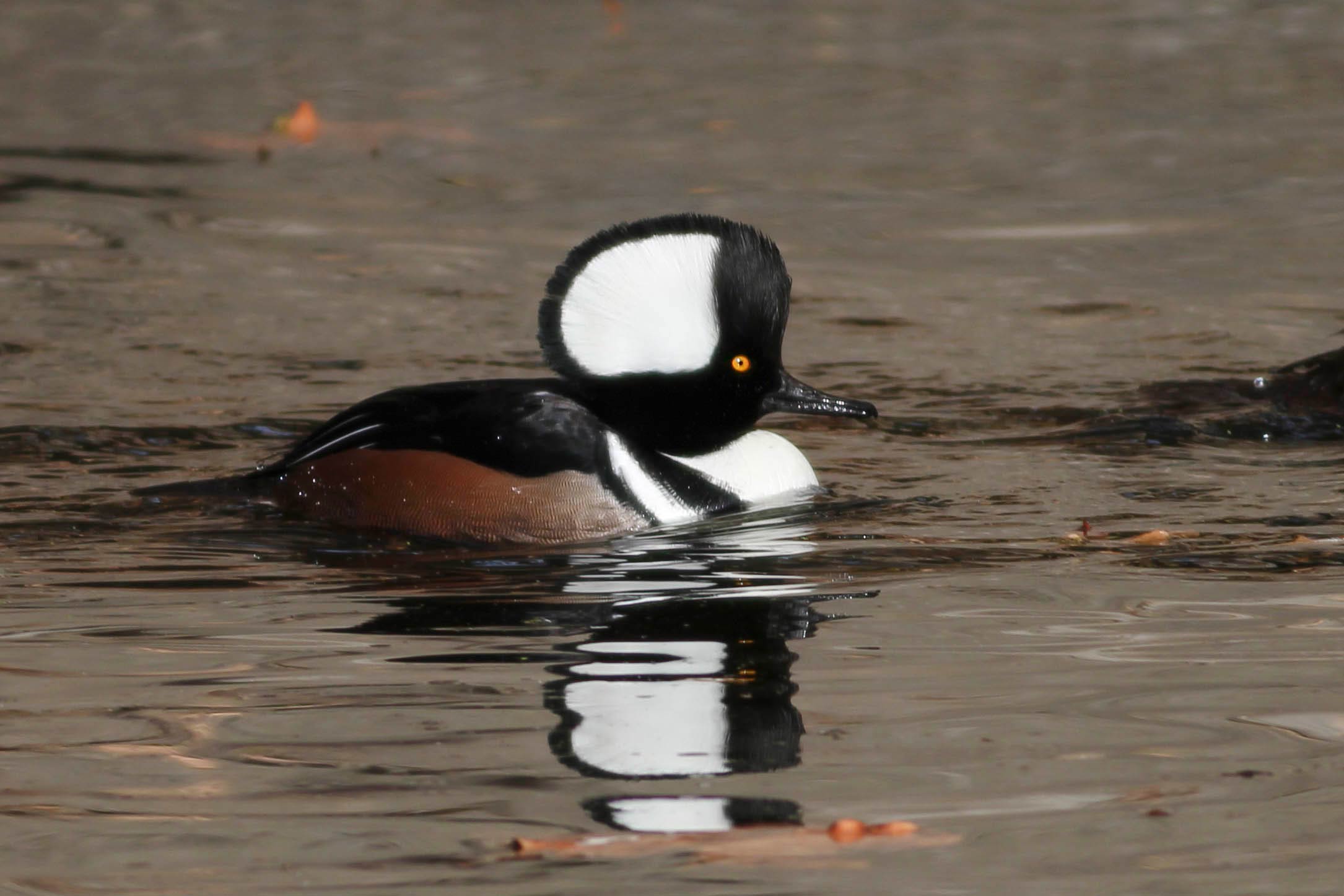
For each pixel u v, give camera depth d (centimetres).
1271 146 2353
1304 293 1758
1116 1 3259
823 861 592
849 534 1038
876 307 1720
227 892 573
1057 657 802
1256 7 3162
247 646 826
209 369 1483
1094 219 2056
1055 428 1333
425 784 655
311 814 631
